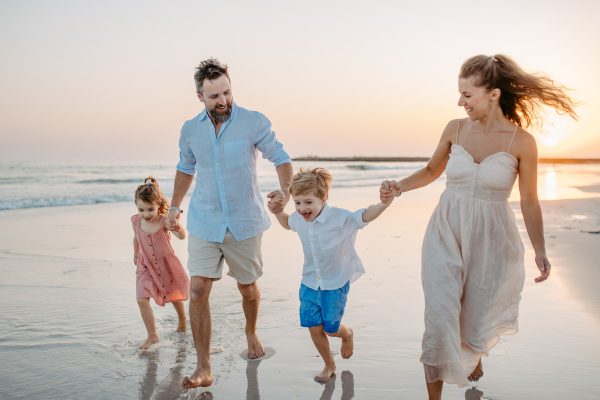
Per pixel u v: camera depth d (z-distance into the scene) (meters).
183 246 6.96
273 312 4.02
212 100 2.96
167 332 3.64
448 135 2.64
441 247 2.46
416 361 3.02
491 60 2.38
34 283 4.88
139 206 3.44
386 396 2.57
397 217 10.04
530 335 3.30
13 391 2.63
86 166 33.91
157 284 3.53
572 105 2.45
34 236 7.96
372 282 4.81
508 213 2.44
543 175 28.45
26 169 29.77
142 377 2.83
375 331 3.50
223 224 3.04
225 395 2.61
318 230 2.86
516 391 2.55
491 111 2.44
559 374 2.74
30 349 3.22
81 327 3.68
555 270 5.07
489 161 2.39
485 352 2.47
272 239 7.67
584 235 7.27
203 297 2.91
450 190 2.53
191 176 3.38
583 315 3.69
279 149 3.30
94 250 6.78
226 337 3.50
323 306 2.84
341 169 39.47
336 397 2.56
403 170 36.59
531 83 2.38
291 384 2.73
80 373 2.87
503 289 2.45
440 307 2.34
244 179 3.07
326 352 2.83
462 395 2.52
